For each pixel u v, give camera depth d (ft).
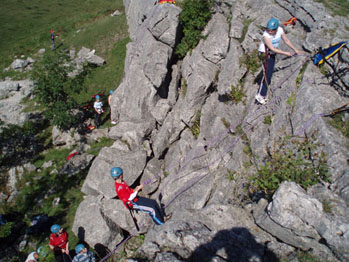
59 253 33.47
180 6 46.34
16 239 41.55
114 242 33.88
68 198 45.83
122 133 47.93
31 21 119.85
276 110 26.78
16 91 79.15
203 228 21.36
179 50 46.14
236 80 32.48
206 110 37.35
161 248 20.83
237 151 28.17
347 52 23.56
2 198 48.91
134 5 81.61
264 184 20.95
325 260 17.15
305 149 21.52
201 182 29.84
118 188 24.85
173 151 40.75
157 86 44.80
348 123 21.43
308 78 25.22
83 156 51.70
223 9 42.86
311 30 29.43
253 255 18.71
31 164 54.24
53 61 57.98
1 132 63.87
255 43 33.06
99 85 73.67
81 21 110.73
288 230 17.87
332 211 17.15
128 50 61.93
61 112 55.42
